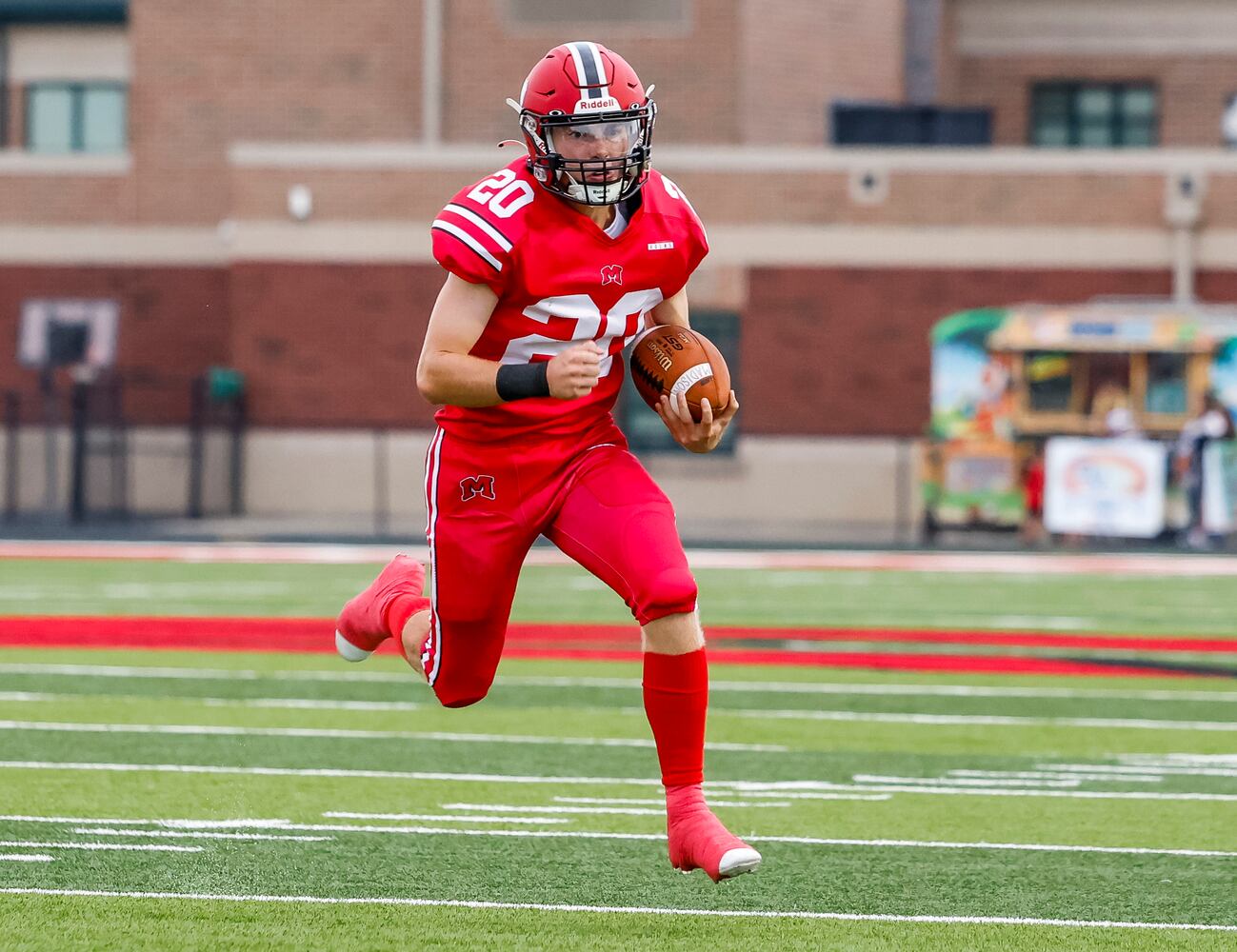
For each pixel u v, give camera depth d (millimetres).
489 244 14336
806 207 76875
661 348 15055
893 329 76625
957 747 24375
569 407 14969
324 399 78688
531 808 19797
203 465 80125
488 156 77938
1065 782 21844
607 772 22156
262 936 14195
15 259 86312
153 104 86688
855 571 55188
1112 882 16484
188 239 86312
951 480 65312
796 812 19844
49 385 80000
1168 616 42312
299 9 86250
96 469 82875
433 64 84562
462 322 14453
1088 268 76000
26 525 73625
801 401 77125
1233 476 63562
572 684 30266
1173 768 22844
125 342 86125
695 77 84250
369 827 18656
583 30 84750
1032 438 65938
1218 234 75750
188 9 86688
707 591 48062
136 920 14703
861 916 15078
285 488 78938
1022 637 37812
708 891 15930
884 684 30609
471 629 15531
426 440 78312
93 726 25344
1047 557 60969
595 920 14828
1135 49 95312
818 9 85688
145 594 45312
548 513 15000
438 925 14586
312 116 86375
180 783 21125
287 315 78500
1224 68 95188
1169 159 75688
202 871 16531
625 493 14773
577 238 14562
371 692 29062
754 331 77125
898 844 18125
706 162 76938
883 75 87750
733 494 77688
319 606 42438
